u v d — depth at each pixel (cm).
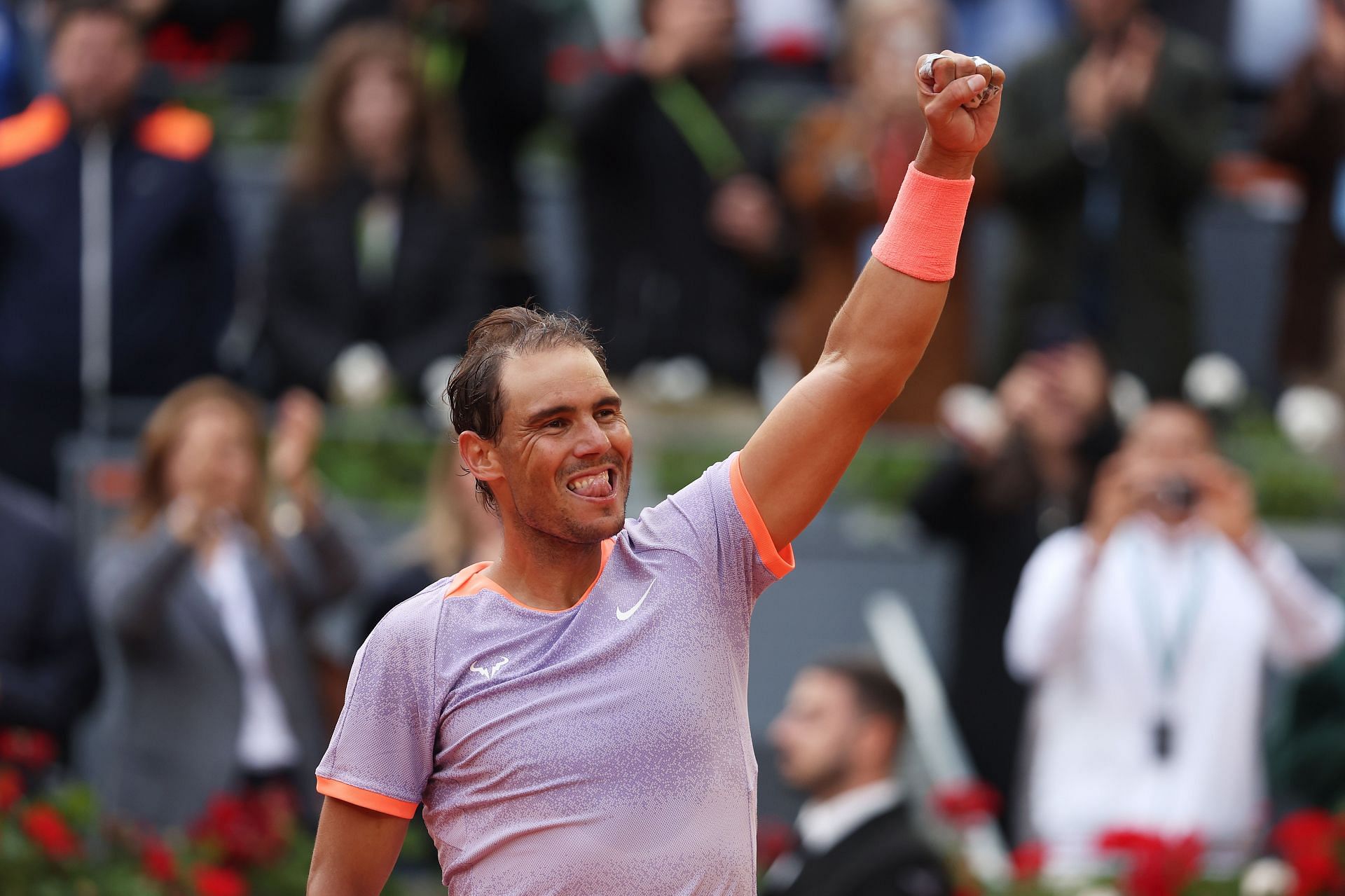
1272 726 2481
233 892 1933
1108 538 2294
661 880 878
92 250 2942
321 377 2923
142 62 3059
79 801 1992
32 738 2170
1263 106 3872
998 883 2130
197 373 2997
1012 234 3322
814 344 3078
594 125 3100
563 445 896
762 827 2284
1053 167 3058
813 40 3906
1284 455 3142
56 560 2267
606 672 897
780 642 2942
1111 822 2250
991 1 3841
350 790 920
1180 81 3088
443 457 2362
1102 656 2284
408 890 2083
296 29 4006
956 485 2608
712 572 923
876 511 2997
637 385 3072
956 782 2520
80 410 2933
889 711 1941
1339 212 3297
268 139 3706
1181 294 3094
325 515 2359
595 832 879
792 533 943
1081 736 2289
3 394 2900
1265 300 3691
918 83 925
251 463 2312
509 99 3241
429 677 916
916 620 2959
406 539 2852
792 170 3091
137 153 2984
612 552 939
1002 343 3103
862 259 3064
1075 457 2625
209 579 2255
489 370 912
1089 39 3123
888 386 930
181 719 2227
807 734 1936
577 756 884
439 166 3009
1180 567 2309
